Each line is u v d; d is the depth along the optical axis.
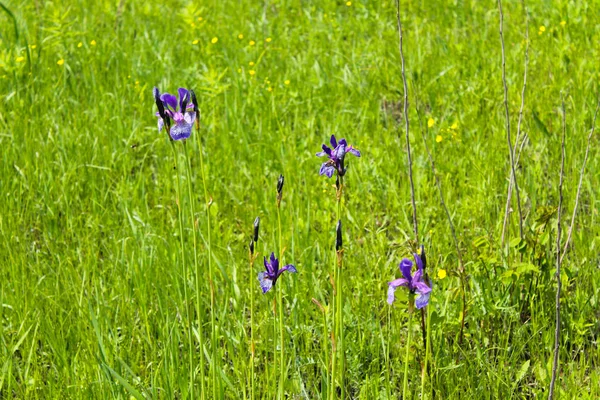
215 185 6.54
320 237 5.79
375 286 5.20
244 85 8.32
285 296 5.16
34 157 6.99
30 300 5.10
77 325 4.85
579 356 4.74
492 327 4.86
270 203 6.27
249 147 7.16
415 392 4.36
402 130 7.43
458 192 6.37
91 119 7.62
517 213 5.76
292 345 4.87
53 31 9.13
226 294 4.97
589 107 7.12
